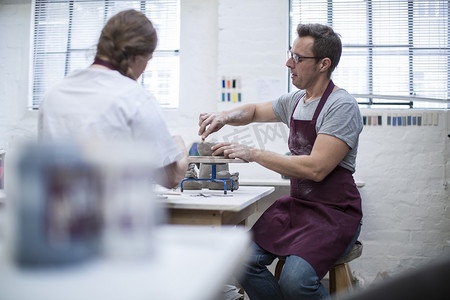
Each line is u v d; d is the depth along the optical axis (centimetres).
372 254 341
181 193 205
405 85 354
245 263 200
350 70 359
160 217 79
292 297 181
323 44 215
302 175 200
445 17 353
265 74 351
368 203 342
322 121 212
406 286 42
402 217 339
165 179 166
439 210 337
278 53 351
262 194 211
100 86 149
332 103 211
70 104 147
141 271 54
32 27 400
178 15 384
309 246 188
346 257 203
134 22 158
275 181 323
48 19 401
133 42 155
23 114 396
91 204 55
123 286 49
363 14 358
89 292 47
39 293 46
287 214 213
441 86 352
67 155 53
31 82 399
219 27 356
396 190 341
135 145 59
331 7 360
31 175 52
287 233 206
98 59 157
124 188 57
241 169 352
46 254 52
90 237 56
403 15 355
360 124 214
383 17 356
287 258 190
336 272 204
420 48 354
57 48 400
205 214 165
